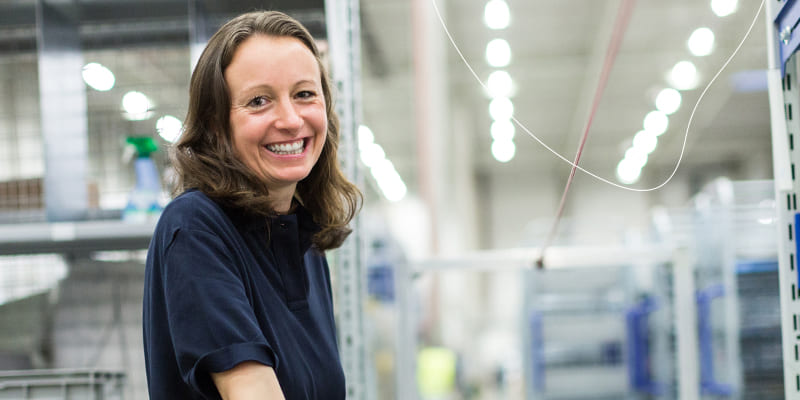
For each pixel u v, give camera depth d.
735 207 4.38
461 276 14.14
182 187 1.01
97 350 2.16
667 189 18.66
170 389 0.93
